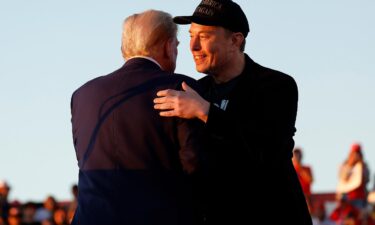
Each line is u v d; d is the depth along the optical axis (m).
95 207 6.99
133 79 7.20
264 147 7.48
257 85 7.75
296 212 7.73
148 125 7.02
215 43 7.74
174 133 7.02
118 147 7.04
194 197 7.06
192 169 6.96
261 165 7.61
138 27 7.34
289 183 7.73
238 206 7.61
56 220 19.42
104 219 6.94
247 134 7.34
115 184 6.99
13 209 20.09
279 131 7.64
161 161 7.00
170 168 7.00
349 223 20.45
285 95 7.73
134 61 7.30
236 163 7.58
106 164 7.05
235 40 7.84
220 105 7.78
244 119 7.66
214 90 7.89
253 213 7.62
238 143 7.27
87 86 7.36
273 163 7.59
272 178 7.66
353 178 20.67
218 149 7.51
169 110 7.05
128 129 7.05
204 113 7.02
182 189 6.98
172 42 7.39
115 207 6.94
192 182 7.06
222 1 7.77
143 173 6.97
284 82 7.77
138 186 6.95
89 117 7.21
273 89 7.73
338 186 21.00
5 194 20.38
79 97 7.35
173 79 7.18
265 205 7.64
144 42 7.32
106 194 6.98
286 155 7.76
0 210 20.20
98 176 7.05
